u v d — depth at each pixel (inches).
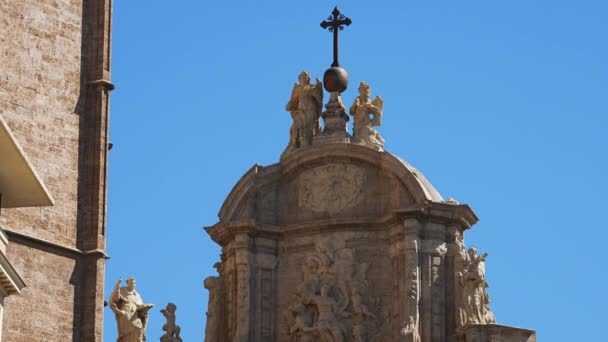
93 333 3134.8
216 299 3651.6
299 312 3597.4
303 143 3695.9
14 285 2699.3
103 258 3176.7
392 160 3604.8
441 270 3567.9
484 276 3563.0
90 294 3154.5
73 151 3206.2
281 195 3681.1
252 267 3634.4
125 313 3385.8
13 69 3169.3
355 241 3614.7
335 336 3555.6
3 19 3179.1
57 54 3223.4
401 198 3597.4
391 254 3590.1
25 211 3125.0
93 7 3280.0
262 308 3622.0
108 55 3265.3
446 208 3585.1
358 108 3700.8
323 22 3769.7
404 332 3518.7
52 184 3166.8
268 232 3651.6
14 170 2778.1
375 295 3582.7
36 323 3097.9
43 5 3225.9
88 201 3196.4
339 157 3646.7
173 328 3582.7
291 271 3639.3
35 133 3169.3
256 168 3668.8
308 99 3720.5
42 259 3125.0
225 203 3654.0
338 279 3599.9
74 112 3221.0
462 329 3516.2
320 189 3654.0
